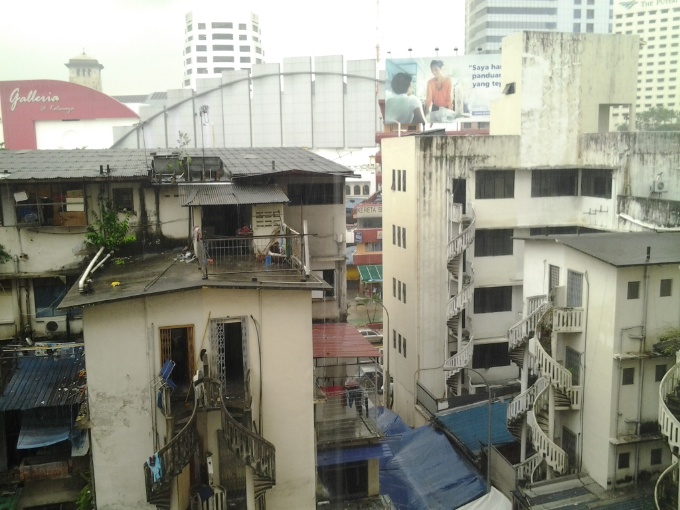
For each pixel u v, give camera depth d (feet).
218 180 70.33
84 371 56.44
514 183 97.66
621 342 62.18
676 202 81.10
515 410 71.82
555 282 73.00
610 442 63.10
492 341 98.02
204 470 49.88
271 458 46.34
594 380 65.62
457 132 195.21
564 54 96.43
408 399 102.99
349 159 241.96
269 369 50.78
